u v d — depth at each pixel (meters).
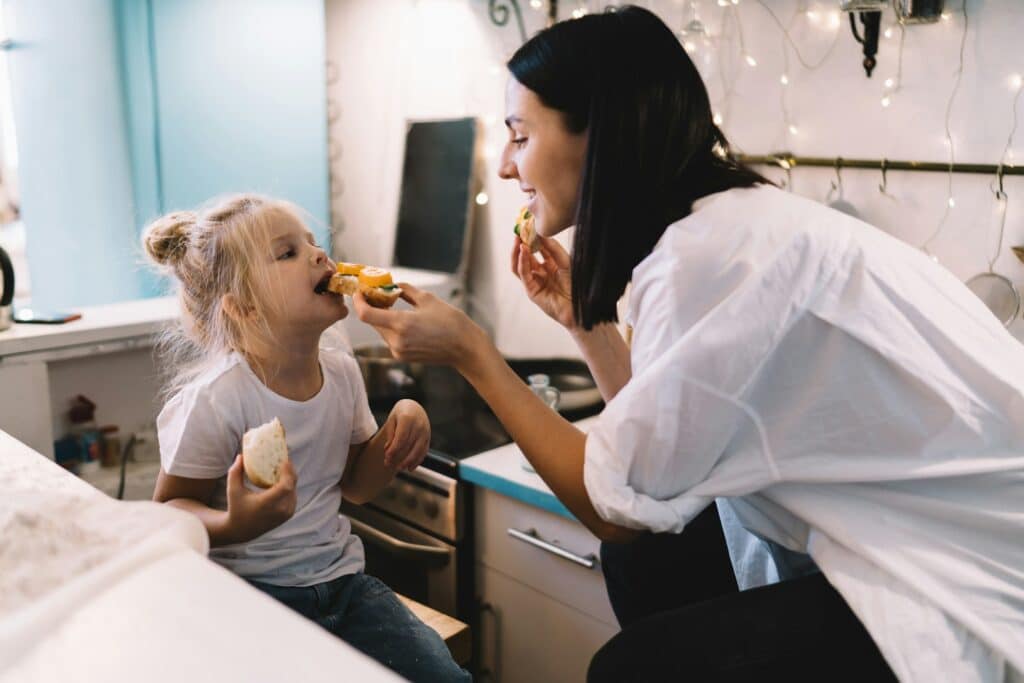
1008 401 0.93
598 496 0.94
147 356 2.25
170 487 1.18
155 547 0.66
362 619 1.24
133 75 2.26
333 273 1.23
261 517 1.01
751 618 1.01
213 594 0.60
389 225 2.74
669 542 1.38
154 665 0.52
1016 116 1.49
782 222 0.95
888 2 1.52
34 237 2.29
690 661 1.00
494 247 2.46
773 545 1.15
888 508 0.97
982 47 1.52
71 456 2.11
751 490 0.97
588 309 1.09
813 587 1.02
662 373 0.91
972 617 0.90
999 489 0.94
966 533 0.95
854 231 0.98
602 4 2.08
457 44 2.45
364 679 0.51
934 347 0.95
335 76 2.86
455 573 1.82
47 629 0.56
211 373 1.21
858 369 0.93
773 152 1.84
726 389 0.91
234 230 1.20
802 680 0.97
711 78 1.92
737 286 0.93
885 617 0.91
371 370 2.16
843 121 1.72
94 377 2.16
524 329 2.41
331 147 2.93
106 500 0.76
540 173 1.07
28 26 2.19
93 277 2.29
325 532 1.28
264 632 0.56
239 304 1.20
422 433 1.30
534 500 1.64
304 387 1.27
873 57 1.65
